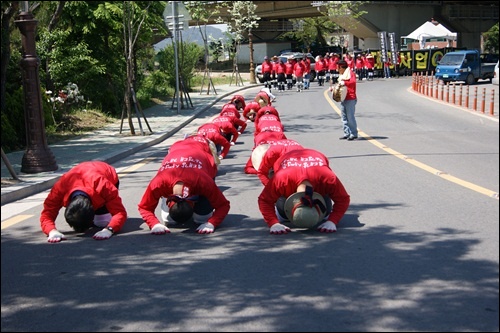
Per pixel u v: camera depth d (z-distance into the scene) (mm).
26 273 6176
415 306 5059
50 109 18609
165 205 7711
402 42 73375
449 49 54188
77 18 22672
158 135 17938
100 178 7332
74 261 6543
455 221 7738
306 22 78938
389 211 8391
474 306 5035
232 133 14461
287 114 24375
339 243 6914
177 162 7500
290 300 5254
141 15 23047
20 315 5094
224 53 83688
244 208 8891
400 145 15203
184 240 7250
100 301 5363
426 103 28438
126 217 7703
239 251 6734
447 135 17203
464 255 6363
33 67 11656
